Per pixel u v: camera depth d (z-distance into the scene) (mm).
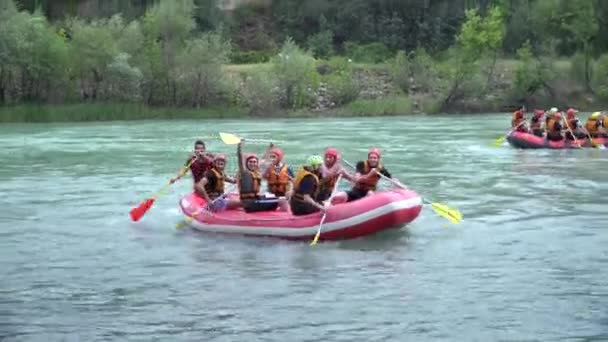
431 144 26906
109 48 43844
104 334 7969
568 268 10164
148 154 24219
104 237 12234
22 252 11336
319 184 11969
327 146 26484
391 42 57656
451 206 14430
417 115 45906
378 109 45844
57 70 43531
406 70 49188
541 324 8133
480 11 58781
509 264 10375
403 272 10008
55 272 10250
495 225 12750
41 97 44281
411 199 11570
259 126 37156
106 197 16000
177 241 11844
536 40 54469
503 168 19891
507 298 8961
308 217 11461
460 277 9781
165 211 14375
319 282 9594
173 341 7754
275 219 11680
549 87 48875
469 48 47406
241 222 11891
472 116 44688
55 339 7852
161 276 9969
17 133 33250
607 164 20422
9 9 43125
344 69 49781
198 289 9383
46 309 8750
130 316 8484
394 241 11633
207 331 8008
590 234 12055
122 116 43031
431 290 9258
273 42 58219
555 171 19172
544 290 9242
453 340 7723
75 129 35750
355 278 9750
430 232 12250
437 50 57906
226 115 44750
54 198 15875
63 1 54188
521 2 55938
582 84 49531
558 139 24469
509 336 7809
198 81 45688
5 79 43844
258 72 46562
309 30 59469
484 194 15750
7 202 15414
